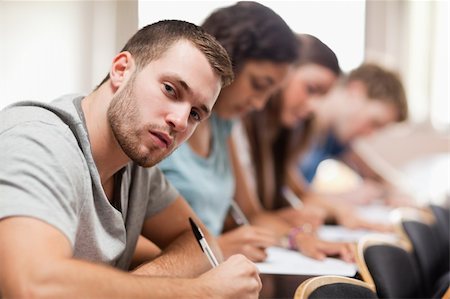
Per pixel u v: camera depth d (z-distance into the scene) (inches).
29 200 37.1
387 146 197.0
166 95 44.0
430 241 95.5
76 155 42.5
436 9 206.8
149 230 58.4
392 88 145.3
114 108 45.0
